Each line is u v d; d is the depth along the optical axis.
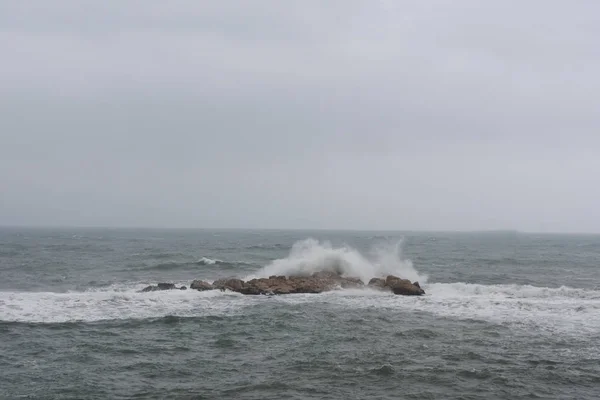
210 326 19.44
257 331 18.70
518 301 24.78
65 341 17.14
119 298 24.58
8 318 20.20
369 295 26.62
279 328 19.17
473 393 12.59
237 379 13.54
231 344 16.97
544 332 18.55
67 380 13.45
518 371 14.19
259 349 16.41
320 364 14.78
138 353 15.91
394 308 23.11
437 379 13.53
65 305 22.81
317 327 19.33
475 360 15.18
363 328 19.16
